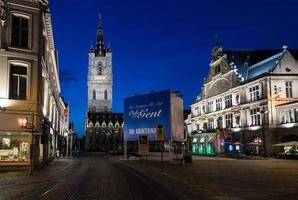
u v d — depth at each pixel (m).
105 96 166.12
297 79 61.53
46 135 32.25
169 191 16.84
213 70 82.38
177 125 44.59
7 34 27.78
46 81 34.88
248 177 23.91
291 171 29.06
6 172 26.02
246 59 75.31
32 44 28.75
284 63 62.12
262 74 61.88
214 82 81.62
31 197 14.35
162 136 29.69
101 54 168.75
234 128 70.44
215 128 76.44
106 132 155.12
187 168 33.44
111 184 19.56
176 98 44.62
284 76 61.34
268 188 17.83
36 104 28.38
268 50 78.00
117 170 31.56
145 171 30.09
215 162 43.81
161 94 44.06
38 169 28.53
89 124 154.75
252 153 63.41
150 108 45.38
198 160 49.12
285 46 63.19
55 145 52.91
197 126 92.44
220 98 78.88
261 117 62.09
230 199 14.15
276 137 59.41
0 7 27.55
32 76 28.47
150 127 45.22
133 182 20.92
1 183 19.36
